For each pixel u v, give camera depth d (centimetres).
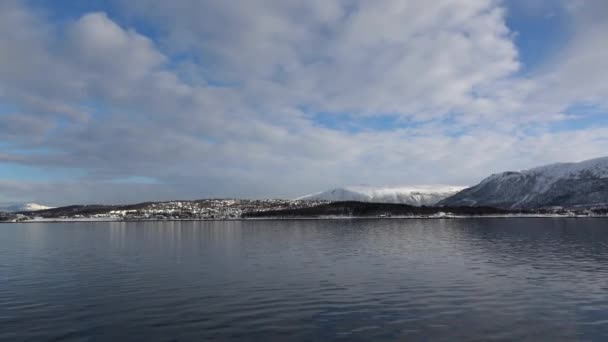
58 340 2541
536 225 18725
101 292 3900
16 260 6569
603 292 3741
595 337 2525
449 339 2512
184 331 2698
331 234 13000
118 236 13750
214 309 3228
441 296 3606
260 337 2573
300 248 8212
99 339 2556
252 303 3412
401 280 4375
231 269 5309
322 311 3141
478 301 3416
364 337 2558
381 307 3244
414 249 7744
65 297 3700
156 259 6569
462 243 9094
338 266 5462
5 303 3481
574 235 11581
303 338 2547
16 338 2583
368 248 8031
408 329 2697
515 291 3794
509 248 7850
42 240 11869
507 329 2684
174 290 3959
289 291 3862
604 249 7556
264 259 6381
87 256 7144
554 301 3403
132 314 3102
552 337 2533
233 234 14012
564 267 5247
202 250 8094
